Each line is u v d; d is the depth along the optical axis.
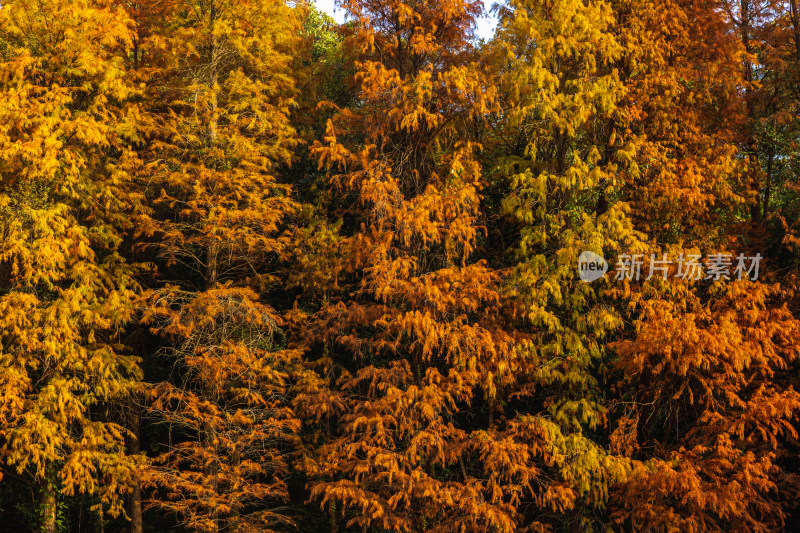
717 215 18.45
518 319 18.09
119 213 17.50
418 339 16.70
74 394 16.72
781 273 18.64
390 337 18.47
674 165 17.06
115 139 17.31
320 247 18.44
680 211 17.47
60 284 17.33
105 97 16.88
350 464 16.20
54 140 15.30
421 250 17.88
